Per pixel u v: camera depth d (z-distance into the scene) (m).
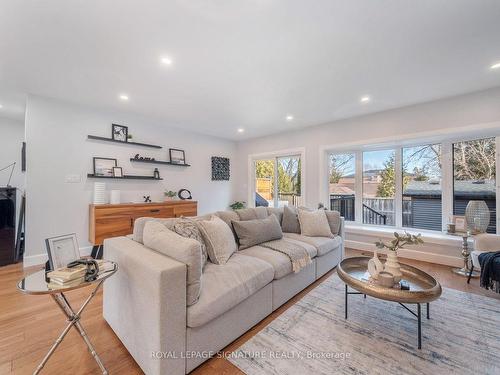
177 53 2.14
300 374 1.36
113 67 2.39
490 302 2.20
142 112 3.84
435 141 3.56
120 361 1.44
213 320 1.47
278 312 2.03
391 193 4.02
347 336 1.71
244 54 2.15
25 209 3.12
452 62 2.29
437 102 3.24
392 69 2.42
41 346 1.58
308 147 4.66
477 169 3.22
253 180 5.82
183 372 1.30
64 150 3.42
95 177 3.67
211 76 2.57
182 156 4.95
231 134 5.38
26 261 3.11
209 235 2.01
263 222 2.69
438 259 3.28
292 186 5.17
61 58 2.23
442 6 1.57
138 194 4.27
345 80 2.66
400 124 3.55
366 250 3.94
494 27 1.78
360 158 4.30
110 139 3.81
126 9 1.60
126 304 1.50
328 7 1.58
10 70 2.47
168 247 1.47
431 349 1.57
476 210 2.94
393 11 1.62
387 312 2.03
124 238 1.94
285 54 2.15
